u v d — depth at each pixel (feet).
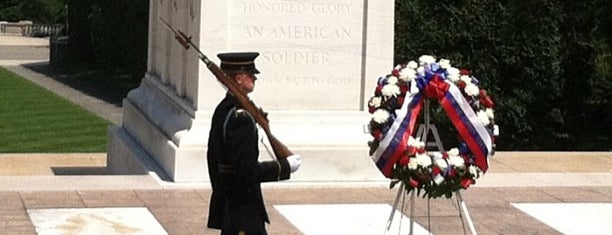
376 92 29.30
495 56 79.46
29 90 108.37
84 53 143.43
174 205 36.83
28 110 90.89
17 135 74.33
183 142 39.91
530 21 78.95
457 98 28.71
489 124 29.19
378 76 41.73
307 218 35.42
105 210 35.86
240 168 23.31
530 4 78.38
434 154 28.81
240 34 40.50
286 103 41.27
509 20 78.69
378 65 41.68
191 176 39.96
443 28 79.00
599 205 39.06
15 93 104.94
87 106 97.04
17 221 33.99
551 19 79.36
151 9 50.52
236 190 23.95
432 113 29.81
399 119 28.66
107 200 37.45
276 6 40.81
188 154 39.78
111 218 34.73
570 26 80.59
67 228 33.22
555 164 48.37
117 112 93.15
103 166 53.16
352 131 41.34
